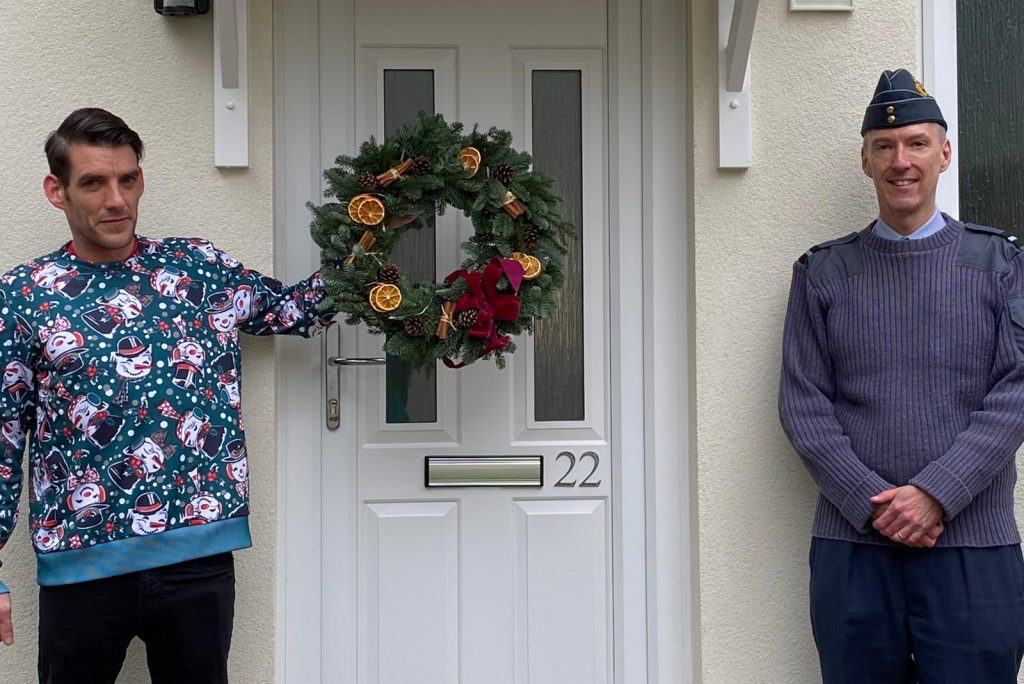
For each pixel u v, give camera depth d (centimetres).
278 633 232
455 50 248
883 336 201
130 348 185
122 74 221
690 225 237
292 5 237
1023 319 195
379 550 244
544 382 250
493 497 248
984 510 196
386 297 206
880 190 207
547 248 218
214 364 196
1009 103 248
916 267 202
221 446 192
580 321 251
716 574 234
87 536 179
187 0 216
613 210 249
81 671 184
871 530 200
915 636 197
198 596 187
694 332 235
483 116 248
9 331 181
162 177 222
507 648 247
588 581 248
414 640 245
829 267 212
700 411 233
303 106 237
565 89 249
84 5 221
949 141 233
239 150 221
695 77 234
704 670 233
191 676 190
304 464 237
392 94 247
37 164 221
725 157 231
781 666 234
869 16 237
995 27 248
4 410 181
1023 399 191
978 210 249
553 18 248
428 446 246
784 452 234
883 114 205
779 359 234
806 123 235
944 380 196
